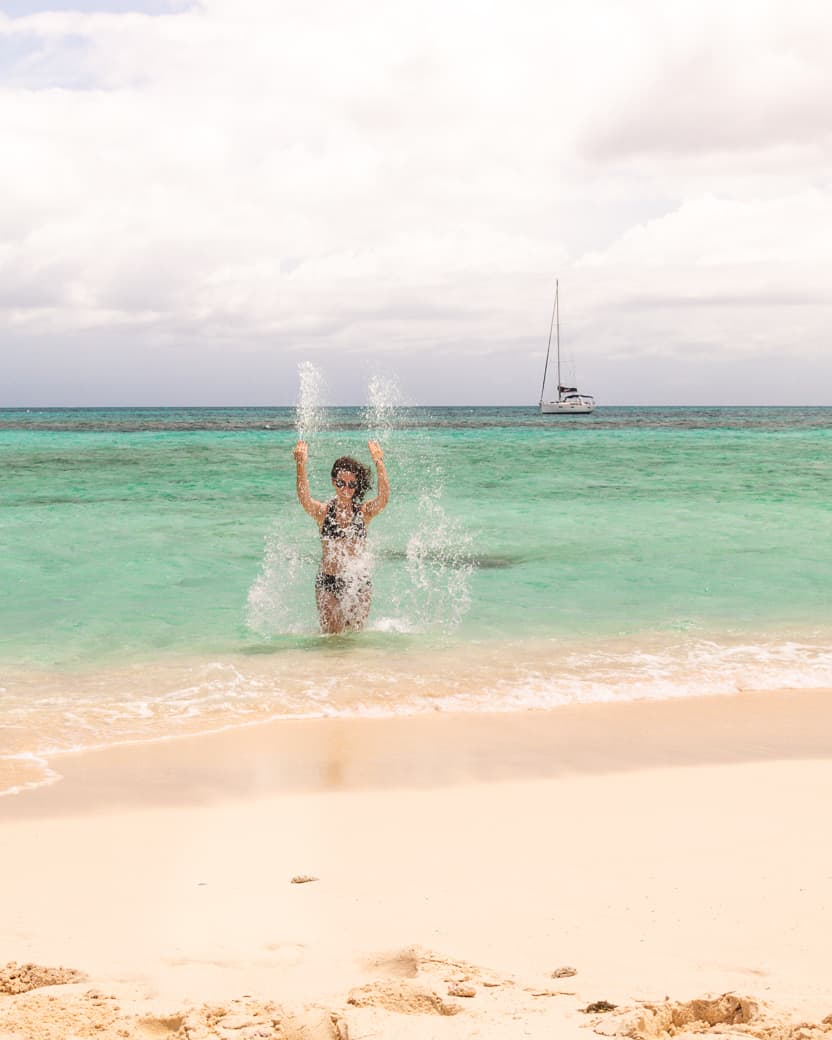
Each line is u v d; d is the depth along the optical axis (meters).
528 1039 2.45
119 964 3.02
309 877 3.76
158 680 7.30
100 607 9.88
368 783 5.11
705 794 4.92
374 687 7.15
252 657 8.02
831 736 6.12
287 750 5.71
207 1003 2.71
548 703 6.85
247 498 20.06
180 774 5.25
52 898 3.59
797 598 10.51
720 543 14.28
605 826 4.40
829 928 3.20
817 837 4.21
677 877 3.72
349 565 9.00
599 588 11.03
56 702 6.70
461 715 6.53
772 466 30.58
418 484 23.89
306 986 2.86
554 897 3.52
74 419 105.69
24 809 4.67
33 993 2.81
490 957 3.01
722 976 2.84
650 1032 2.49
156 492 21.31
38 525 15.77
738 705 6.85
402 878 3.75
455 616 9.65
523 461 33.16
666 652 8.32
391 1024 2.56
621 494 21.38
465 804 4.76
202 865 3.94
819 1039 2.39
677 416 128.75
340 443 45.94
